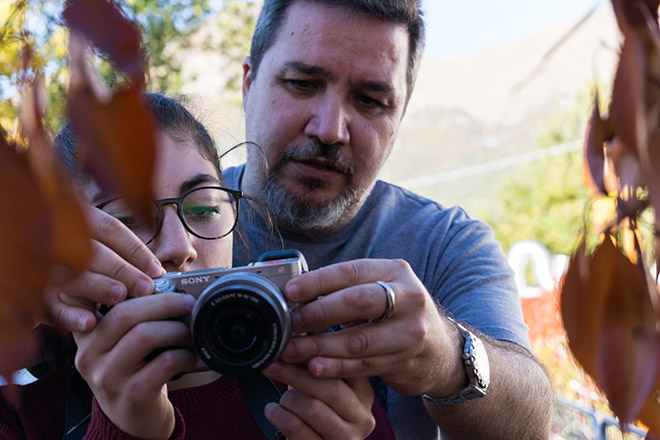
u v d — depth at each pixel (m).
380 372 1.27
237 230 2.12
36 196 0.21
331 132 2.13
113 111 0.20
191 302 1.22
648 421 0.34
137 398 1.18
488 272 2.25
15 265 0.21
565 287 0.33
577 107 10.69
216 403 1.60
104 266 1.18
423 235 2.39
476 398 1.56
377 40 2.16
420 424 2.07
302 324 1.21
